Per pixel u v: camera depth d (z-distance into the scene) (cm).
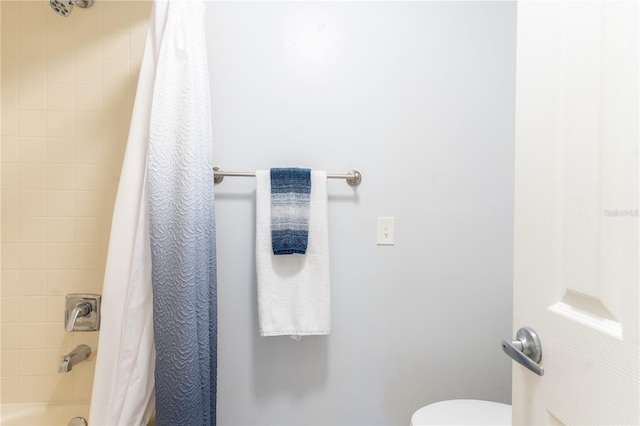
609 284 41
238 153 125
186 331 94
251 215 126
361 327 129
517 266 59
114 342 98
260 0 125
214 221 111
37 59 120
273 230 115
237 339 126
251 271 126
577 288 46
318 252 119
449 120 131
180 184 96
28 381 121
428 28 129
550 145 52
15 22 119
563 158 49
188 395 93
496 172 132
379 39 129
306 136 127
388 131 129
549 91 52
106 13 122
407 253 130
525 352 55
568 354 48
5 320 120
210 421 106
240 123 125
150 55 101
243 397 126
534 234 55
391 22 129
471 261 132
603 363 42
